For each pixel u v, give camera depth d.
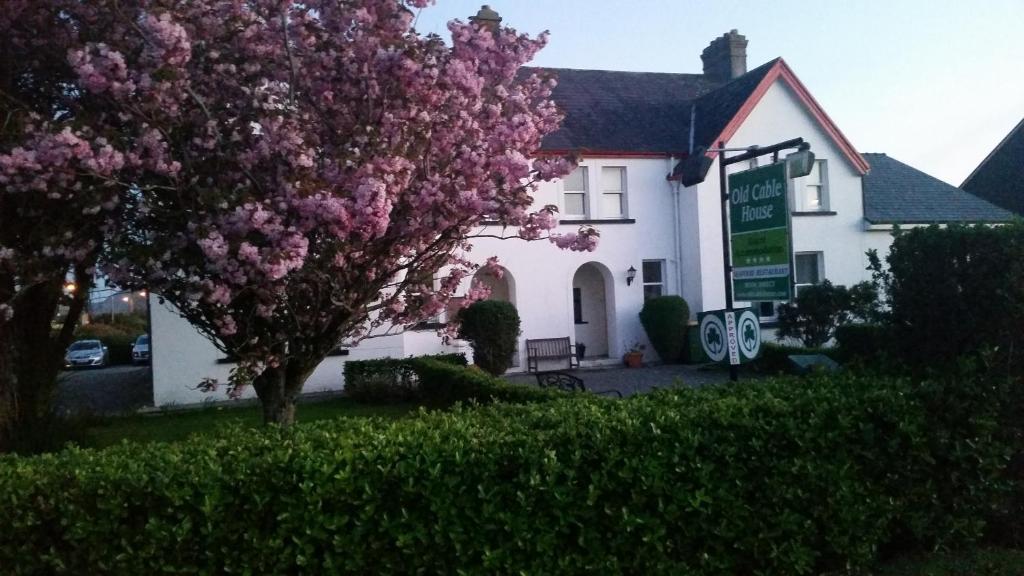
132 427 12.51
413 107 6.46
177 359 16.91
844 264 22.61
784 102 22.02
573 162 7.00
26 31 6.82
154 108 5.95
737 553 4.93
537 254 20.48
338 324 6.44
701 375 17.98
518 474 4.52
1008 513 5.64
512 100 7.16
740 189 8.81
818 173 22.67
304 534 4.28
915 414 5.36
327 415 13.18
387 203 5.57
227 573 4.30
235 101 6.75
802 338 18.42
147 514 4.29
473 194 6.10
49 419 8.62
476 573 4.41
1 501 4.26
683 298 21.36
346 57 6.61
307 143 6.36
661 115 23.11
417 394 15.00
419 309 7.02
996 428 5.55
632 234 21.38
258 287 5.79
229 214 5.61
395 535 4.33
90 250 6.26
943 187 25.61
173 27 6.00
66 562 4.27
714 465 4.86
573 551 4.59
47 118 6.32
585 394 7.62
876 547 5.34
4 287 6.98
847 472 5.14
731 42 25.94
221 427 5.72
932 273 5.96
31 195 6.16
